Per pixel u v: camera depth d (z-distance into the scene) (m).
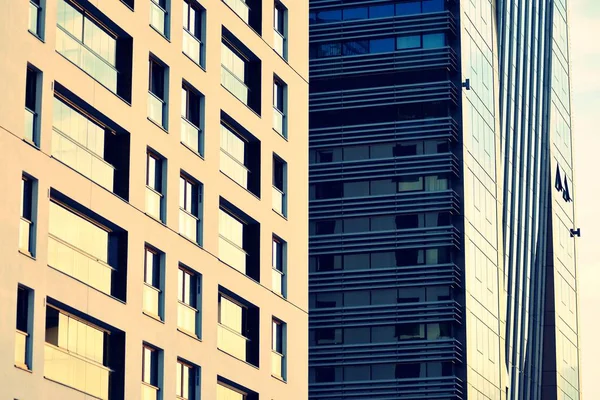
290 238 76.44
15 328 53.16
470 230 121.94
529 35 156.12
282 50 78.25
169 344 63.50
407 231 119.81
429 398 116.19
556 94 170.62
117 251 60.97
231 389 69.88
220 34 70.69
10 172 53.66
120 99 61.34
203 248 67.25
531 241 150.75
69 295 56.75
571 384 166.88
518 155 145.62
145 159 62.91
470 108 125.19
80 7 60.00
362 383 117.44
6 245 53.06
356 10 124.81
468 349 117.69
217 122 69.62
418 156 120.81
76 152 58.97
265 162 74.31
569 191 175.50
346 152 122.44
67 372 57.00
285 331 74.94
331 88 124.00
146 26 63.91
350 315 119.00
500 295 133.38
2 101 53.56
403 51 122.94
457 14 123.75
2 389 52.12
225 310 69.88
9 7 54.34
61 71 57.41
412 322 118.00
